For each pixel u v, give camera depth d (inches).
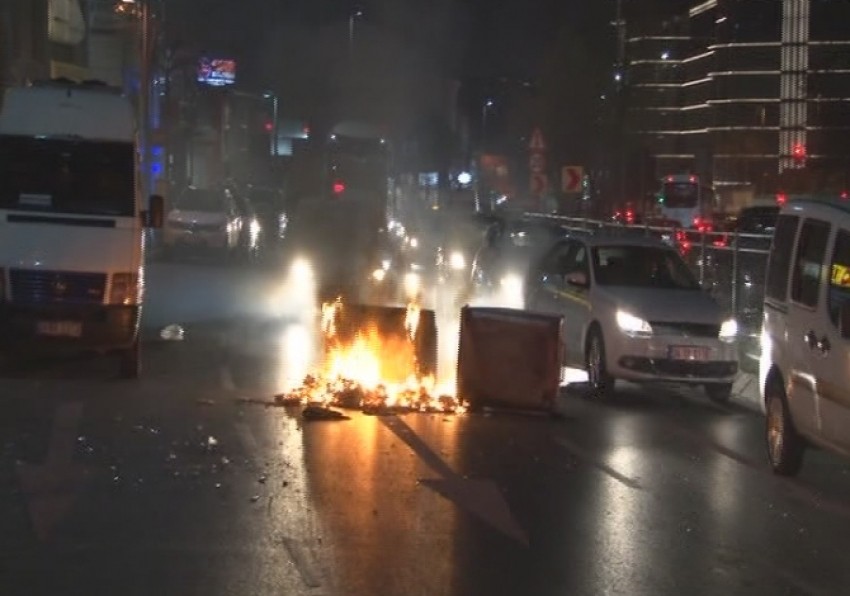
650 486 425.7
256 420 519.5
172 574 307.0
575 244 702.5
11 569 310.2
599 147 2402.8
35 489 394.0
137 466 428.5
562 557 331.6
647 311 617.0
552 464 457.1
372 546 336.5
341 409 552.1
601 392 631.8
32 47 1526.8
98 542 335.3
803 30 2994.6
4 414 522.6
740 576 319.6
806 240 442.0
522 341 557.9
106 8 1929.1
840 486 435.8
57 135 644.7
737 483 436.1
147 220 655.8
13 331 618.5
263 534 345.4
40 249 620.4
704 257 893.2
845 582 317.1
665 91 3299.7
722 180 3299.7
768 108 3282.5
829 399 403.2
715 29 3385.8
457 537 348.8
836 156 2849.4
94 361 699.4
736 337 645.3
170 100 2214.6
